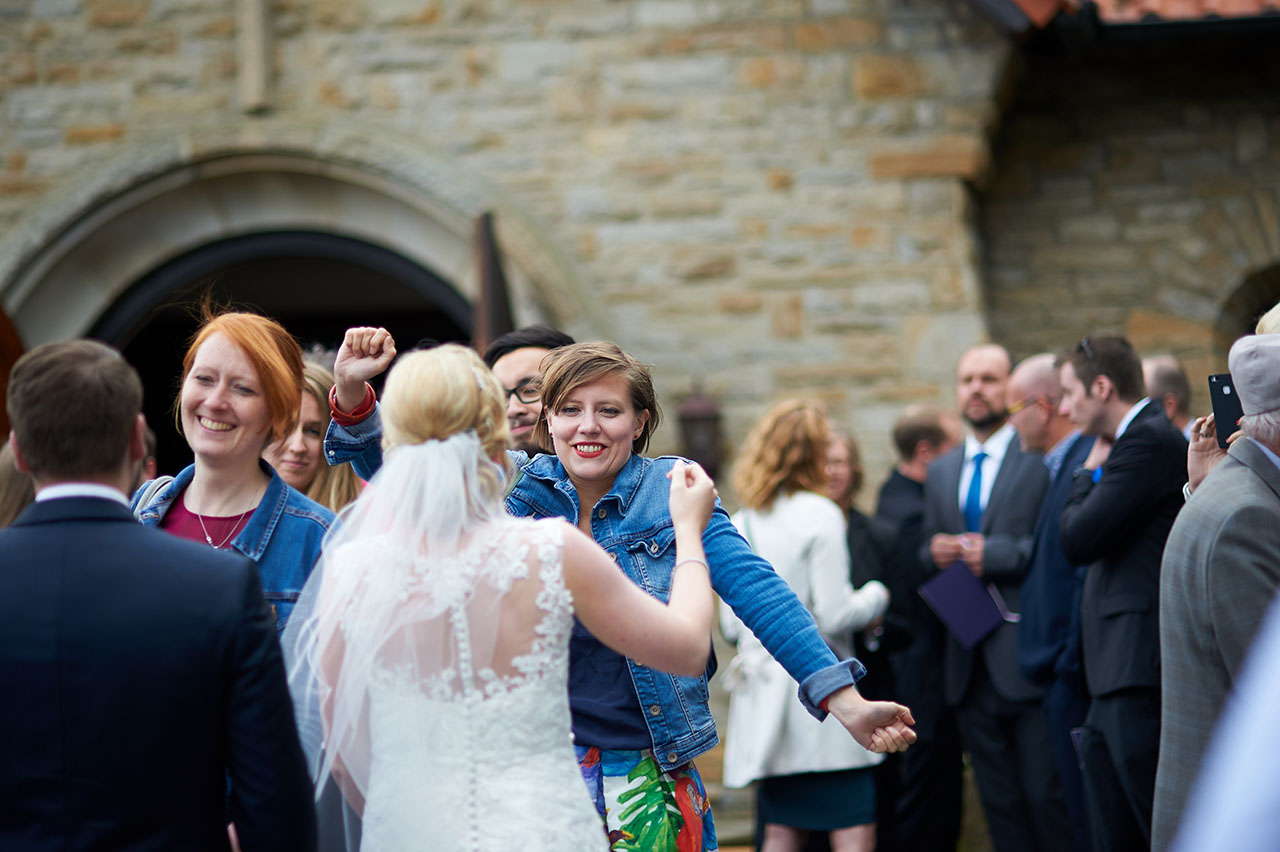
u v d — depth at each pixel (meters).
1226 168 7.42
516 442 3.51
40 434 1.95
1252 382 2.50
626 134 7.02
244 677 1.90
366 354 2.80
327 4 7.11
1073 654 3.96
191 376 2.69
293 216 7.27
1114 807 3.57
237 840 2.03
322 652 2.16
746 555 2.48
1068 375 3.95
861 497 6.80
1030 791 4.44
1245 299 7.50
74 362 1.99
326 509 2.79
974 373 5.04
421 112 7.08
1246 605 2.38
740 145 6.98
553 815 2.00
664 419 6.92
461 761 2.01
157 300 7.31
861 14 6.96
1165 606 2.55
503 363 3.59
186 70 7.10
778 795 4.27
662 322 6.96
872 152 6.92
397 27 7.12
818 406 4.45
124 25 7.11
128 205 7.09
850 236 6.91
